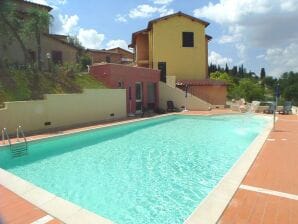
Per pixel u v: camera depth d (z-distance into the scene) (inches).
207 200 213.3
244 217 189.3
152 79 1037.2
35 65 809.5
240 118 858.1
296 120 718.5
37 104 600.1
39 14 853.8
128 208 259.3
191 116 893.2
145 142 546.6
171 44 1257.4
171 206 261.9
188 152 462.9
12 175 288.8
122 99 847.1
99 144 533.3
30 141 465.1
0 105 580.4
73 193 296.8
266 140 452.8
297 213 194.4
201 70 1285.7
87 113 724.7
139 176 346.6
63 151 478.9
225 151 467.2
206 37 1375.5
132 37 1407.5
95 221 190.9
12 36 842.8
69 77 826.2
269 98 1968.5
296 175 273.6
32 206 214.4
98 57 1809.8
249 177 268.4
